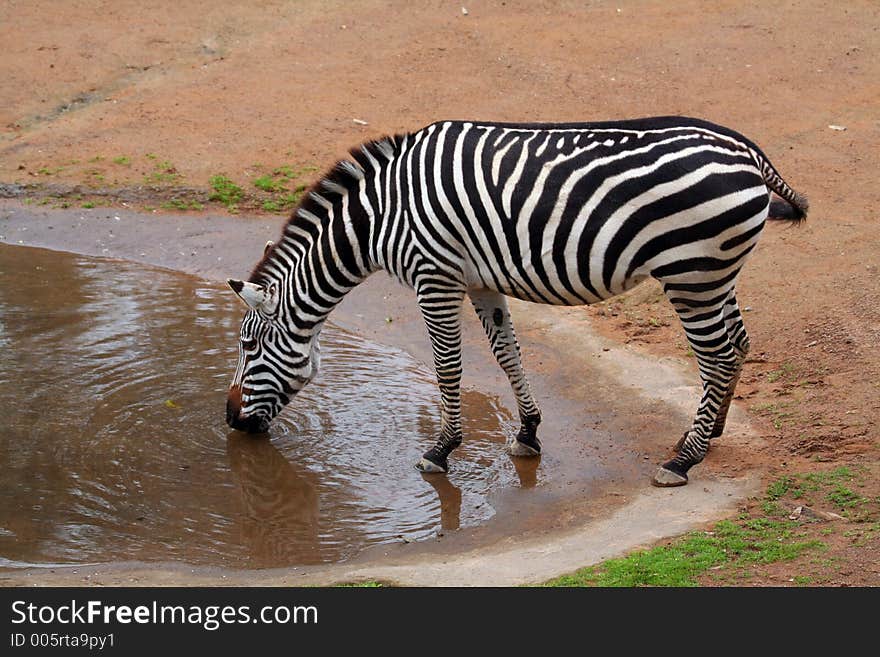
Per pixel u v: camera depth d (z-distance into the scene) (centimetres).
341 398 1405
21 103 2441
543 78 2489
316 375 1373
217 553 1045
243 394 1265
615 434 1280
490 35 2703
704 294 1041
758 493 1077
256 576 990
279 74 2553
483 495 1160
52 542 1059
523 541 1043
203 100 2442
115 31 2747
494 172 1065
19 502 1134
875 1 2802
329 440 1291
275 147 2234
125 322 1619
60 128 2339
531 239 1057
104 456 1234
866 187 1909
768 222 1792
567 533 1049
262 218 2012
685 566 923
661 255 1024
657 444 1241
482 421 1344
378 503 1150
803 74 2442
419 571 973
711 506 1061
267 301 1218
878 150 2064
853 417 1213
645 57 2562
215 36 2734
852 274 1578
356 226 1166
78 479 1183
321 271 1197
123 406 1352
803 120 2222
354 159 1180
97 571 999
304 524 1105
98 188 2111
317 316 1230
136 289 1759
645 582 900
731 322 1127
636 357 1476
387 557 1030
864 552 926
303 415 1355
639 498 1110
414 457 1252
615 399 1367
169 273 1836
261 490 1174
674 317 1587
